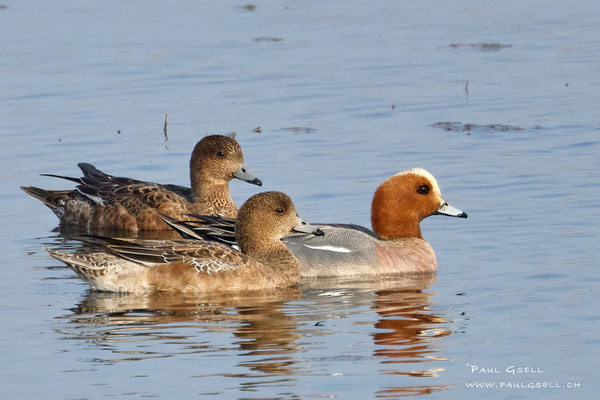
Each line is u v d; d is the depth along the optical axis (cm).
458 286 1377
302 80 2620
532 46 2919
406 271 1500
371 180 1870
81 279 1447
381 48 2945
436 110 2328
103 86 2597
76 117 2347
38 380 1063
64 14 3409
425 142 2089
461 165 1934
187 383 1051
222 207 1886
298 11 3488
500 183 1822
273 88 2555
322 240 1540
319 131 2194
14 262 1539
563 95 2403
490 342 1154
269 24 3281
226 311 1297
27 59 2848
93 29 3198
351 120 2273
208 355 1125
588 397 1016
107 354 1132
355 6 3566
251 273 1418
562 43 2938
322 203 1759
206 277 1402
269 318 1260
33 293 1379
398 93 2480
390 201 1564
